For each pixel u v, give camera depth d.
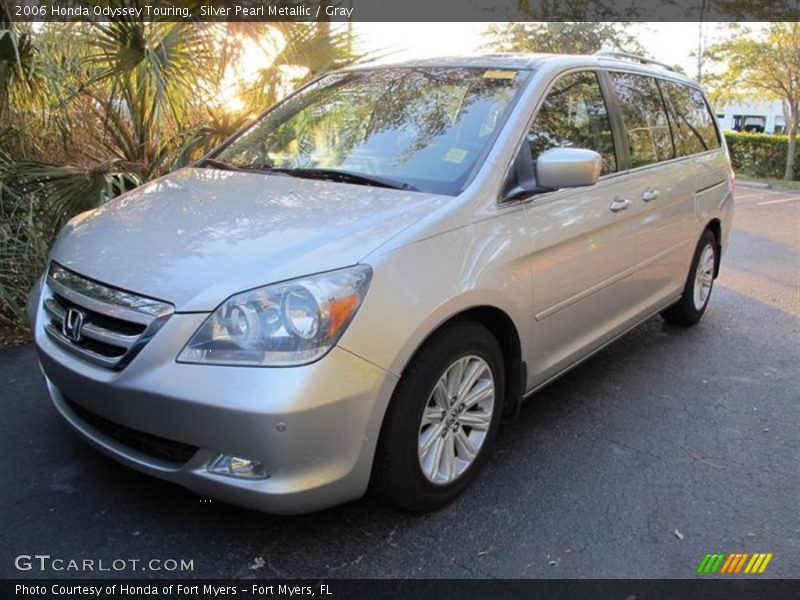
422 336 2.52
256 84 5.91
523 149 3.13
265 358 2.25
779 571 2.59
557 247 3.20
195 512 2.79
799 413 3.92
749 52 20.55
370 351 2.37
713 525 2.85
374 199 2.86
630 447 3.46
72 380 2.56
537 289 3.10
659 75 4.70
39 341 2.77
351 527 2.74
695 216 4.79
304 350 2.27
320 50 5.85
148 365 2.33
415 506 2.76
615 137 3.89
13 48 4.69
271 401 2.21
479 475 3.15
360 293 2.38
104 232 2.87
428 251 2.60
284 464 2.27
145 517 2.75
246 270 2.40
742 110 39.03
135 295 2.43
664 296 4.60
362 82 3.84
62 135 5.46
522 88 3.34
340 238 2.53
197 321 2.31
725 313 5.85
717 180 5.18
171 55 5.33
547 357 3.35
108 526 2.69
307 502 2.35
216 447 2.29
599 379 4.32
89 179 4.99
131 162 5.59
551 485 3.09
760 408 3.97
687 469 3.28
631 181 3.90
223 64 5.77
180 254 2.55
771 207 13.96
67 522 2.70
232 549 2.60
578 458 3.34
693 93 5.22
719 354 4.83
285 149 3.58
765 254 8.61
